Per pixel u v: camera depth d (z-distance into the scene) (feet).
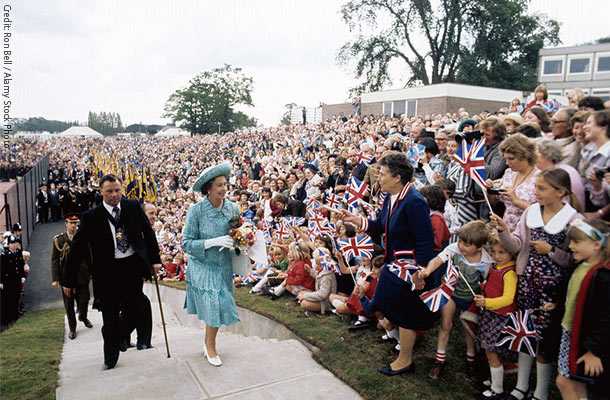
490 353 12.37
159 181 98.12
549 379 11.82
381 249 18.45
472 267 13.11
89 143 189.88
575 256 9.88
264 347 16.76
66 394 13.08
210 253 15.12
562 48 102.22
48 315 34.40
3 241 36.19
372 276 17.52
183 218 53.42
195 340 19.63
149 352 16.94
